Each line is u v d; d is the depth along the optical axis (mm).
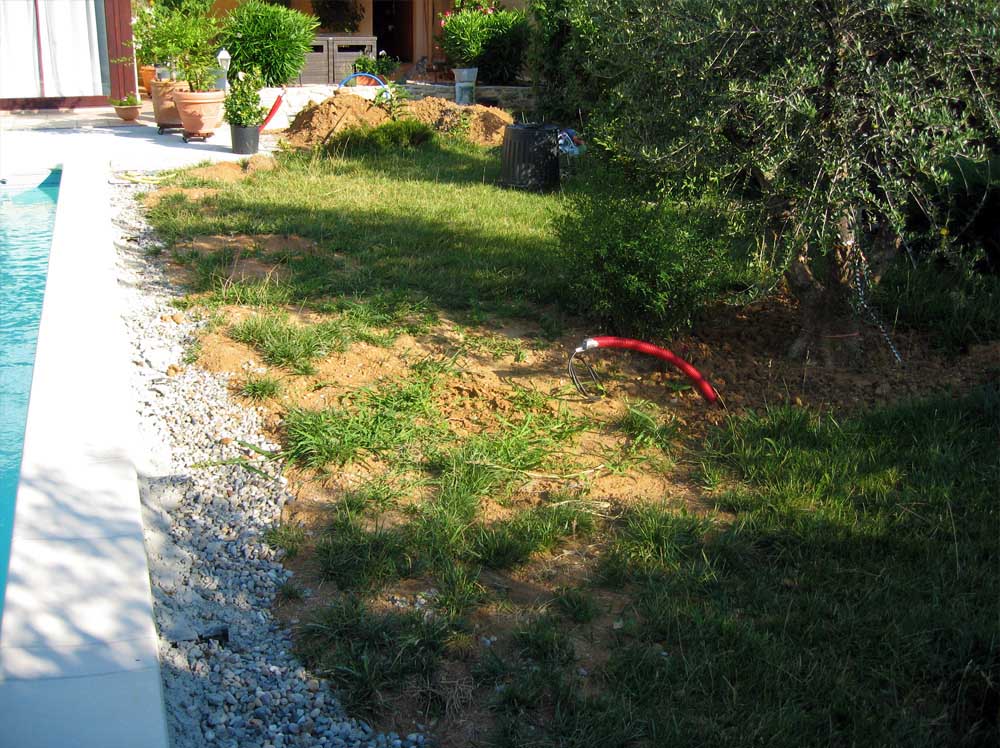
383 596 3891
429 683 3383
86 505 4203
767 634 3594
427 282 7742
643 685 3371
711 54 5141
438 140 14492
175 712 3188
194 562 4109
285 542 4238
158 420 5418
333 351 6395
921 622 3682
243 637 3631
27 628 3334
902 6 4750
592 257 6418
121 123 16172
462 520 4414
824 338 6227
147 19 15195
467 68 18359
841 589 3926
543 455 5133
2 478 5273
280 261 8328
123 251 8578
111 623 3400
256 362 6223
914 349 6441
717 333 6785
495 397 5809
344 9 22641
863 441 5152
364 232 9227
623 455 5199
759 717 3201
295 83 20109
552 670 3441
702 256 6230
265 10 17984
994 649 3484
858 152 5031
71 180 11070
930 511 4477
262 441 5238
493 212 10203
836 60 4949
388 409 5516
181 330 6727
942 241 6062
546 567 4160
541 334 6789
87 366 5816
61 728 2885
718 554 4176
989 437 5148
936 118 4754
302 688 3350
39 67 16719
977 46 4715
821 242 5273
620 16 5570
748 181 5824
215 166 12344
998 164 7070
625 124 5809
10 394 6309
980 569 4008
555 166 11586
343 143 13562
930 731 3178
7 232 10398
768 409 5500
